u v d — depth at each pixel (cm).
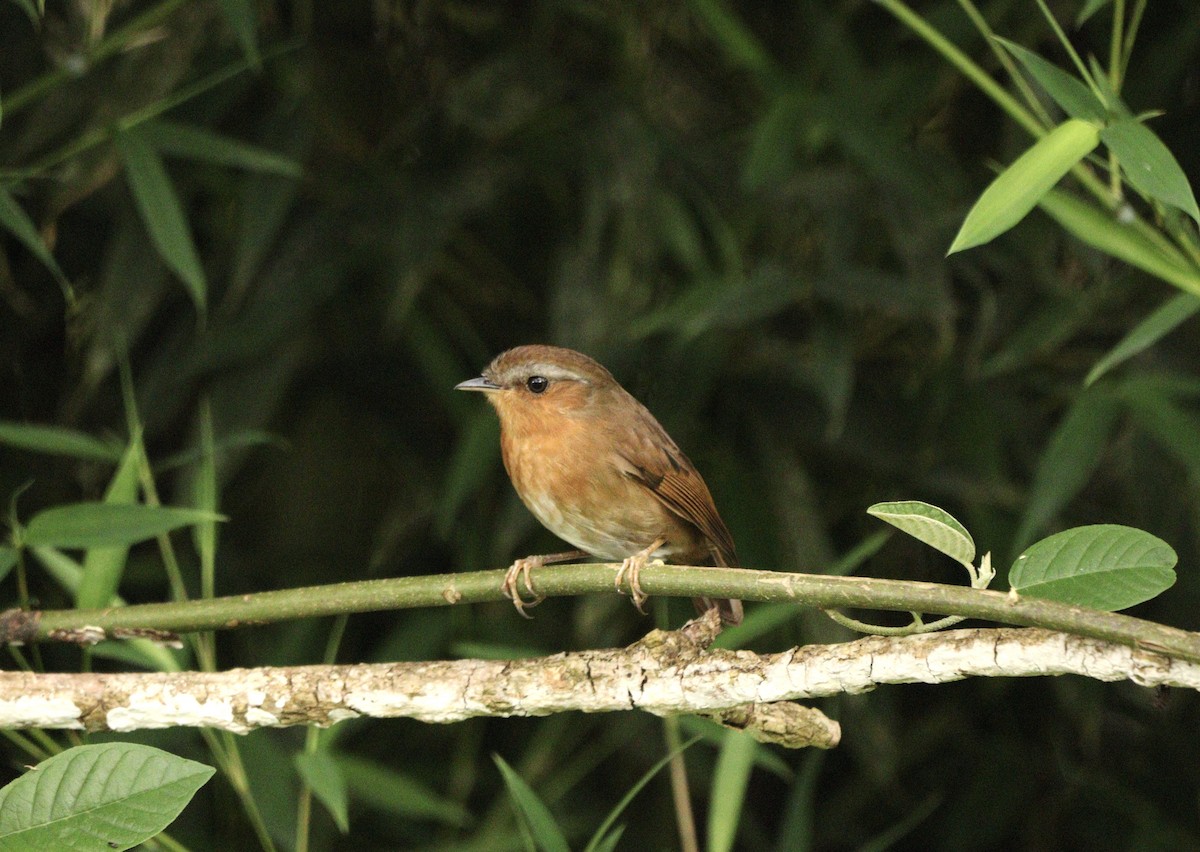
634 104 988
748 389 1035
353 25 1049
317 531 1077
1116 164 689
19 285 1016
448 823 1071
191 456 798
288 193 943
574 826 1055
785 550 980
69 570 767
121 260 942
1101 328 1018
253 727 574
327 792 702
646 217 947
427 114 1008
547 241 1062
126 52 955
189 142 847
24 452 1013
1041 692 1107
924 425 1005
